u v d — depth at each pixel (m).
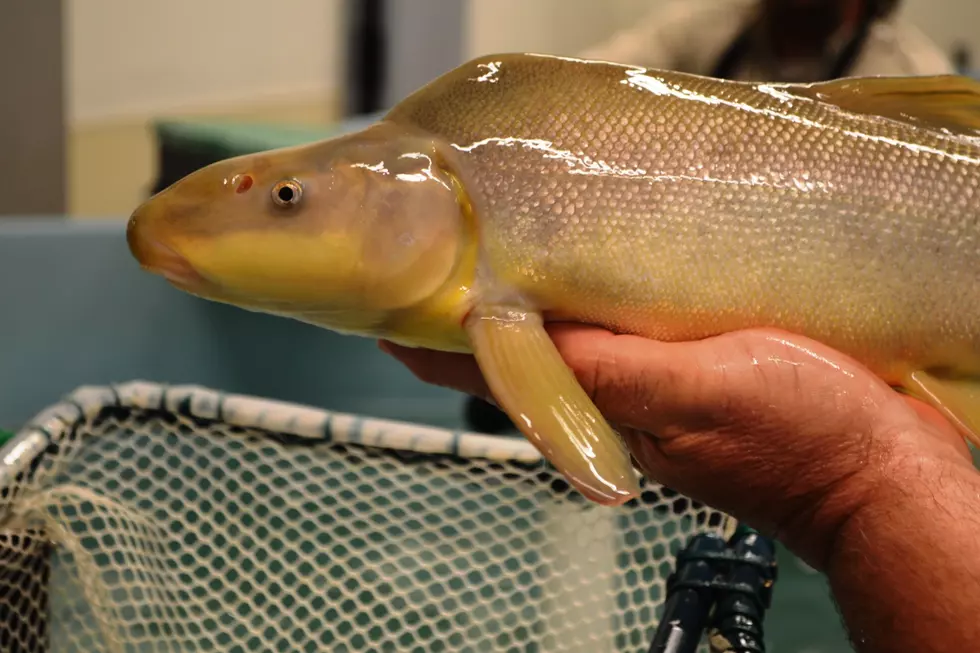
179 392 0.75
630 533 0.77
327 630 0.78
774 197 0.65
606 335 0.65
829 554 0.65
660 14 1.38
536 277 0.65
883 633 0.62
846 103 0.67
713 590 0.71
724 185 0.65
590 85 0.66
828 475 0.64
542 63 0.67
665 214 0.65
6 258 1.24
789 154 0.65
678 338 0.66
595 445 0.62
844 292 0.65
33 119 1.87
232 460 0.82
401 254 0.65
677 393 0.64
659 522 0.76
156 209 0.66
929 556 0.61
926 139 0.66
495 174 0.65
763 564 0.71
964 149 0.67
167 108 2.09
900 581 0.62
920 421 0.64
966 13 2.61
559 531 0.77
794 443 0.64
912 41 1.36
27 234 1.25
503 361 0.64
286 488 0.76
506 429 1.30
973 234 0.66
